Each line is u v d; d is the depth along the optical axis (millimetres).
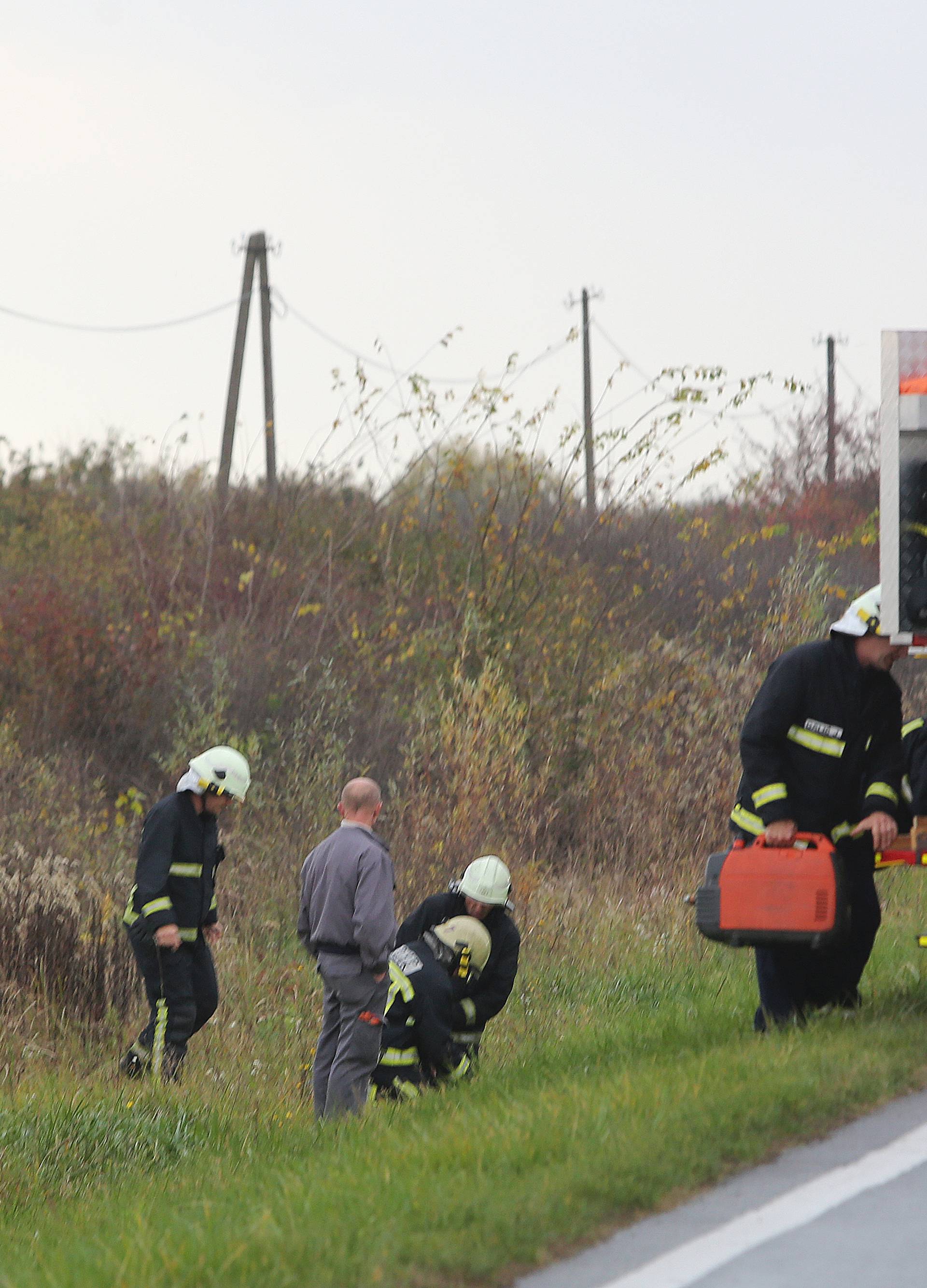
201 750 53438
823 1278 13234
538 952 37750
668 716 52656
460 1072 26094
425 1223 14906
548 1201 15195
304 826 47594
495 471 62156
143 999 37375
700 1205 15391
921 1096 19109
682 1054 23016
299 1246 14414
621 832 47469
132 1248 15453
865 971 29062
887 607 22750
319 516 69125
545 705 52219
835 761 23891
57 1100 29016
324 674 55844
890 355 22781
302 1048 33688
